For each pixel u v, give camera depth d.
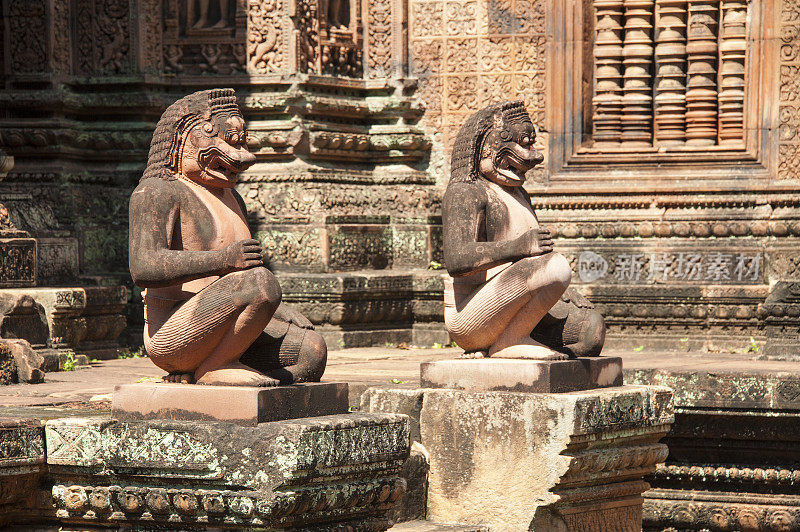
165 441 10.20
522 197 13.27
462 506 12.93
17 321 17.50
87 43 24.22
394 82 25.31
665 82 24.33
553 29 24.70
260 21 23.83
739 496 16.02
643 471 13.50
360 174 24.72
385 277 23.30
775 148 23.56
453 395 13.01
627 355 20.33
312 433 9.85
